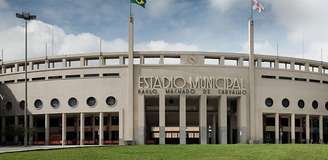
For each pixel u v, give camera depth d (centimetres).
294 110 9594
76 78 9181
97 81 9088
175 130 9238
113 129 9669
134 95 8912
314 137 10681
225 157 4262
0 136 9706
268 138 10088
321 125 10000
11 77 9762
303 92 9756
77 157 4141
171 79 8919
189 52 9069
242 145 6044
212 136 9688
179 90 8888
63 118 9169
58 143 9381
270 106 9356
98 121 9769
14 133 9094
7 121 10162
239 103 9150
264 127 10094
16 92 9662
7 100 9769
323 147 5484
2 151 5019
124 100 8969
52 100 9281
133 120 8850
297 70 9731
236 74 9150
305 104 9756
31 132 9069
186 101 9738
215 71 9069
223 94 9000
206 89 8950
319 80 10025
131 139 8794
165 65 8988
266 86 9362
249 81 9194
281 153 4603
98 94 9056
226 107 8994
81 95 9112
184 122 8856
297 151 4831
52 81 9312
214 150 5012
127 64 9031
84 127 9675
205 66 9050
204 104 8912
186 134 9294
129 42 9031
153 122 9931
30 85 9494
